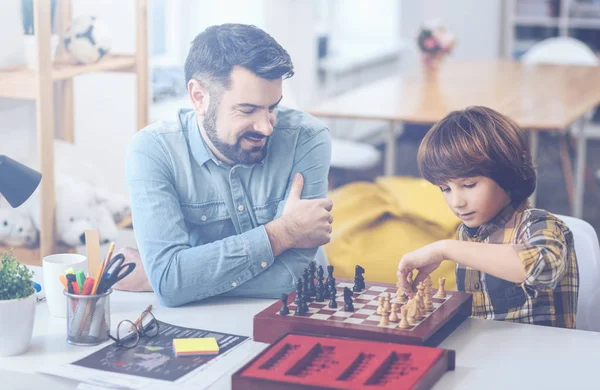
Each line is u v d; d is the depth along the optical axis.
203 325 1.53
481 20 7.28
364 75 6.48
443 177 1.64
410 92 4.41
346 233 2.44
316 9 6.00
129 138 3.24
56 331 1.50
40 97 2.31
